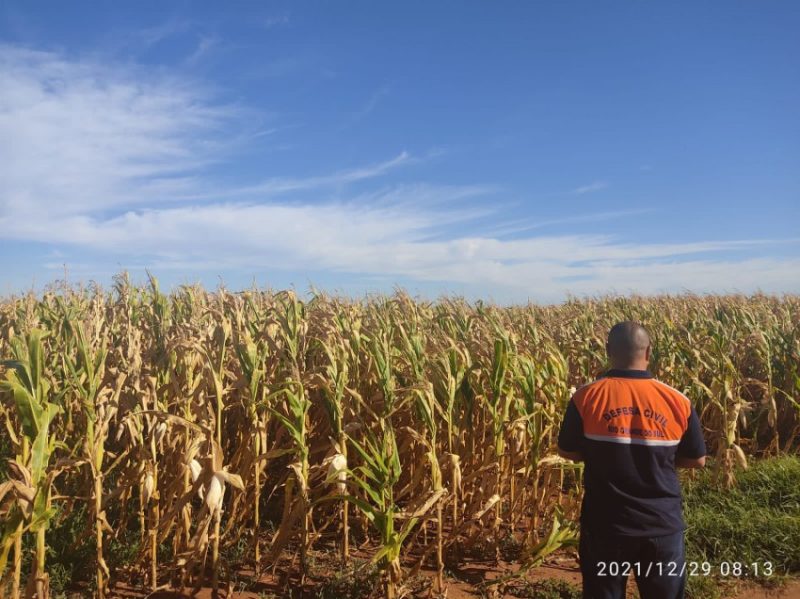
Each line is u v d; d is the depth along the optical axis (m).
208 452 4.93
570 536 5.56
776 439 8.90
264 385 5.91
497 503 5.97
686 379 9.50
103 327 8.26
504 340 6.68
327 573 5.49
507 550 6.14
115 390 5.25
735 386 9.03
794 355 9.64
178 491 5.24
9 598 4.06
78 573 5.41
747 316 12.05
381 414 6.11
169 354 5.87
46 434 4.06
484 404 6.30
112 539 5.57
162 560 5.58
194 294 10.34
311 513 5.82
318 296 10.17
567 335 10.51
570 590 5.32
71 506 5.42
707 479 7.71
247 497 6.15
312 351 7.05
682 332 10.71
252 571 5.50
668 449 3.40
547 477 6.25
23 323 9.18
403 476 6.64
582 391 3.63
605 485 3.44
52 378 6.07
